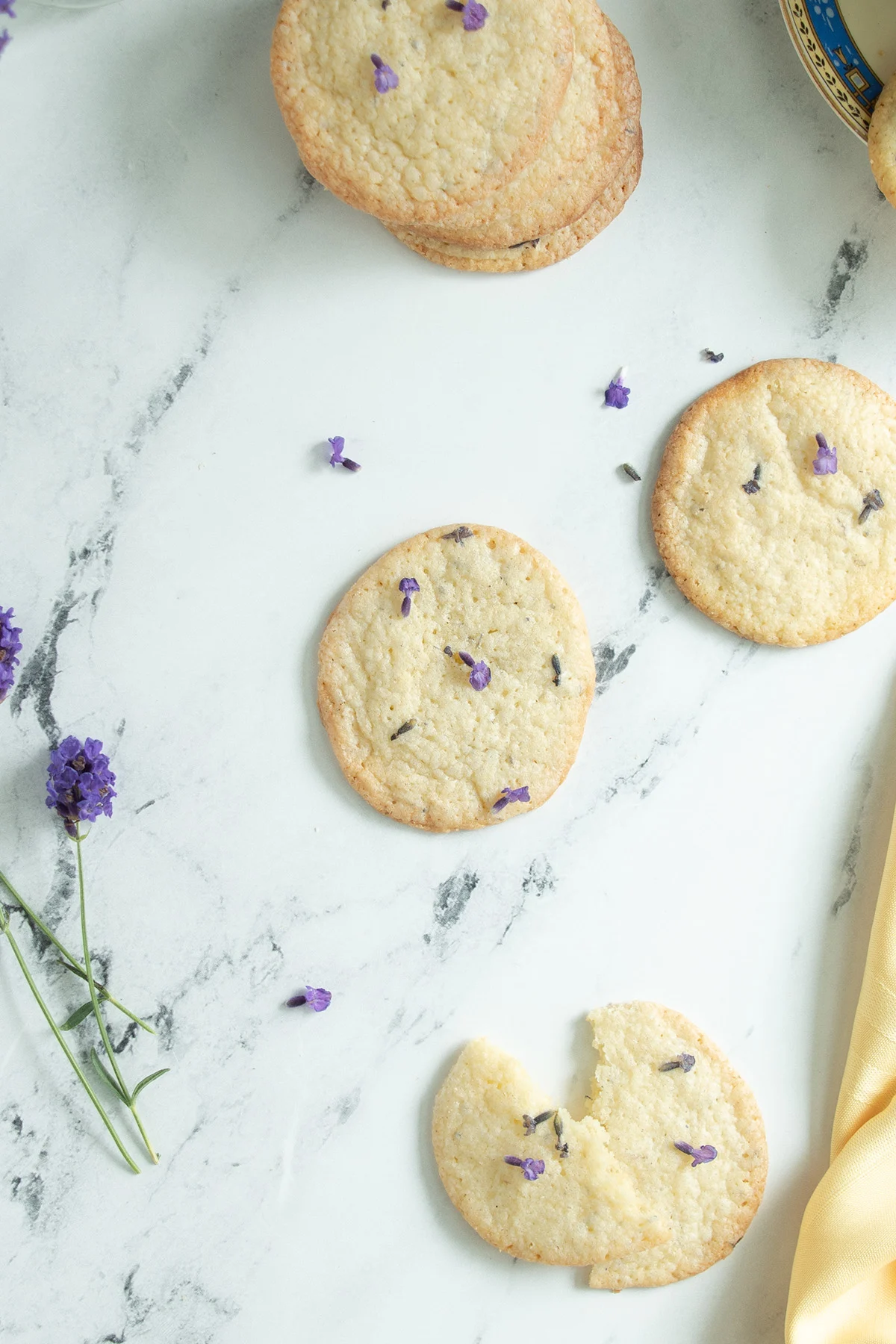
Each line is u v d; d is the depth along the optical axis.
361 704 0.49
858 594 0.50
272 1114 0.50
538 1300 0.51
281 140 0.49
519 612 0.49
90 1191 0.50
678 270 0.50
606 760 0.51
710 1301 0.51
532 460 0.50
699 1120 0.50
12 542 0.49
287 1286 0.50
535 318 0.50
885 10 0.48
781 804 0.51
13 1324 0.50
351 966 0.50
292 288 0.49
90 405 0.49
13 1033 0.50
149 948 0.50
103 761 0.48
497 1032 0.51
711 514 0.50
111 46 0.48
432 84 0.46
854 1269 0.50
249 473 0.50
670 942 0.51
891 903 0.50
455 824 0.50
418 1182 0.51
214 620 0.50
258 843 0.50
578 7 0.47
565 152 0.47
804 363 0.50
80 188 0.49
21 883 0.50
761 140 0.50
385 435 0.50
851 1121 0.50
